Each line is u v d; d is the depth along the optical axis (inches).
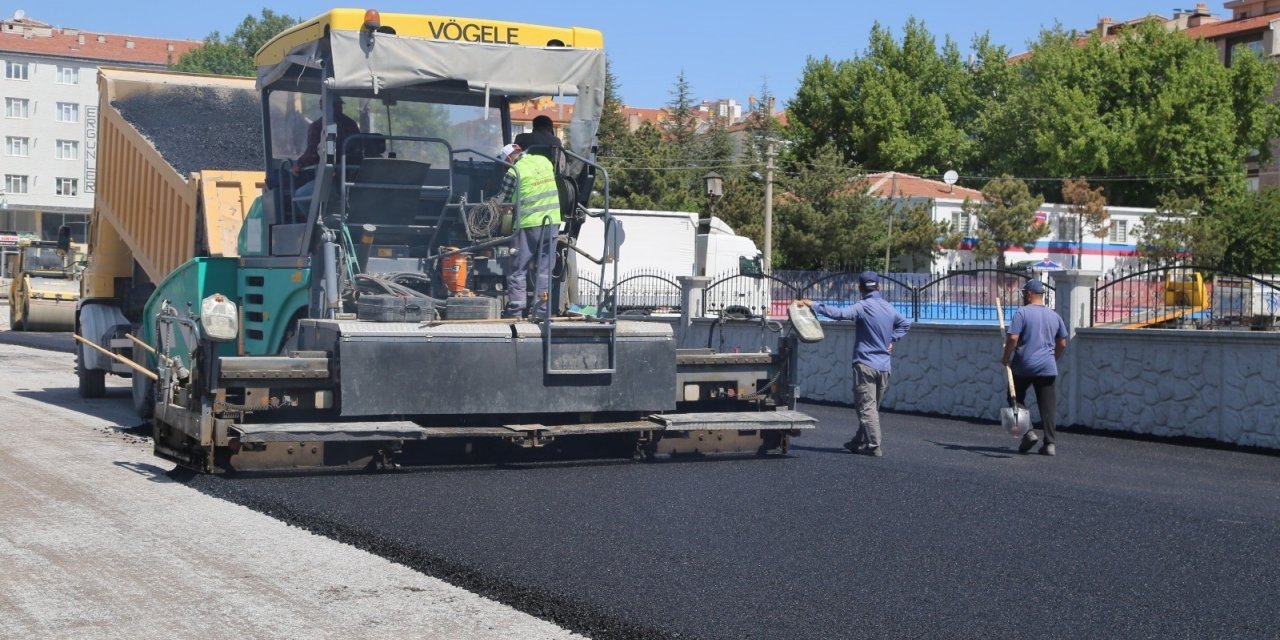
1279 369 476.1
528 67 412.8
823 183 2247.8
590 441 415.5
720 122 2790.4
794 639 211.3
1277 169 2878.9
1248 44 3029.0
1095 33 2785.4
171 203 491.8
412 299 378.6
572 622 219.9
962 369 611.5
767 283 767.1
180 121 545.3
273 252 425.1
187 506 323.9
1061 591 246.7
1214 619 228.7
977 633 216.8
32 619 218.4
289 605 229.8
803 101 2967.5
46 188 3764.8
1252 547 292.8
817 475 389.1
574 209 424.8
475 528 294.8
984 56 3272.6
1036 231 2272.4
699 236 1289.4
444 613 225.9
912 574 258.2
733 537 290.7
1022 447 469.1
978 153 3011.8
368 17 382.9
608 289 409.4
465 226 403.2
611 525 301.3
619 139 2393.0
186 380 388.2
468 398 368.8
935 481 383.6
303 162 411.2
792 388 428.5
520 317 394.9
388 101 408.2
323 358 361.7
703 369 415.5
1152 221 2320.4
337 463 370.9
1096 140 2635.3
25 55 3710.6
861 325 446.3
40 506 321.4
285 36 416.8
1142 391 534.9
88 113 674.8
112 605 228.4
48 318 1179.3
